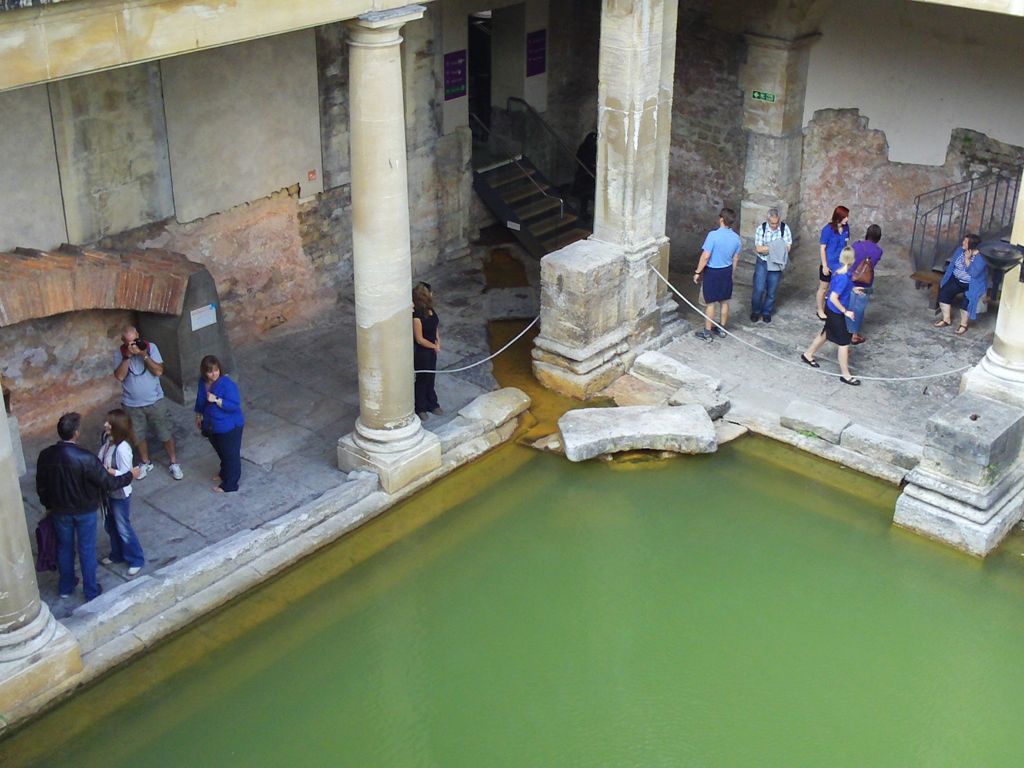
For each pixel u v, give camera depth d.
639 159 13.62
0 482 8.93
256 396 13.64
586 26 18.27
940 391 13.89
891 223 16.33
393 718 9.77
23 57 8.29
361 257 11.37
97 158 12.43
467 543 11.77
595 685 10.14
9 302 11.42
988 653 10.57
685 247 17.69
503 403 13.48
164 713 9.70
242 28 9.48
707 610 11.01
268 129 13.96
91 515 10.09
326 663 10.28
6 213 11.86
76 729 9.48
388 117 10.84
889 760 9.48
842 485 12.66
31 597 9.44
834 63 15.87
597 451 12.88
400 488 12.16
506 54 17.97
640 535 11.95
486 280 16.58
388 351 11.73
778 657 10.48
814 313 15.67
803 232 17.06
